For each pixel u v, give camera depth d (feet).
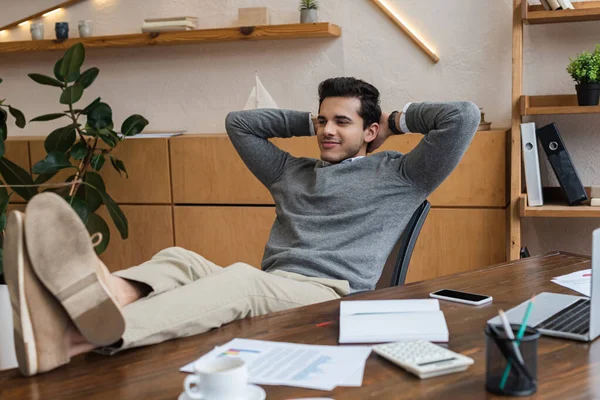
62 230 3.90
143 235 11.05
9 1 12.39
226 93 11.55
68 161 10.18
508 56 10.06
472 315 4.45
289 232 6.78
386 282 6.50
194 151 10.64
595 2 9.36
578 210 8.84
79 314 3.84
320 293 5.58
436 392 3.24
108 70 12.13
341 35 10.85
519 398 3.15
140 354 4.01
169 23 11.07
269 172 7.48
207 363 3.26
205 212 10.69
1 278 7.97
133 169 10.96
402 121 6.91
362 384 3.37
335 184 6.70
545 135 9.12
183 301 4.38
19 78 12.62
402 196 6.58
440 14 10.34
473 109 6.40
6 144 11.51
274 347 3.96
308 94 11.12
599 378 3.35
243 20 10.99
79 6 12.14
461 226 9.49
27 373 3.75
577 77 9.07
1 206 9.27
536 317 4.26
